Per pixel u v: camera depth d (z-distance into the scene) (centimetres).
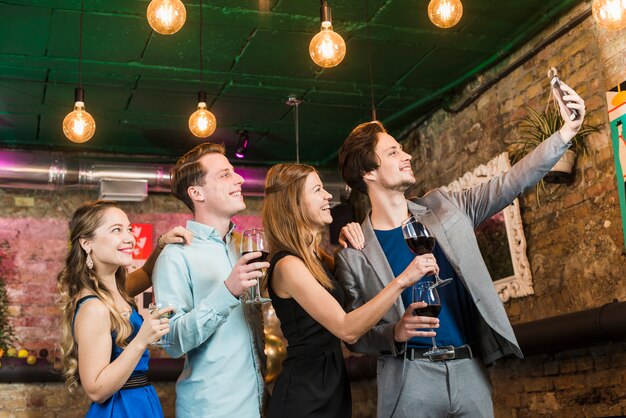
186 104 605
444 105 605
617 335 378
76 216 250
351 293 259
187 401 238
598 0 291
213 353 237
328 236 763
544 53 490
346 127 674
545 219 479
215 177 261
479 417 239
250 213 748
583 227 445
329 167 785
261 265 217
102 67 528
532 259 491
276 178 248
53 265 680
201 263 250
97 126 650
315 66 541
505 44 516
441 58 536
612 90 424
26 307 664
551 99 479
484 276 244
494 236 521
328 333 229
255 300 223
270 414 223
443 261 254
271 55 520
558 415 458
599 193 434
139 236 711
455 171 596
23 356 631
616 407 411
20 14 448
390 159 266
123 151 716
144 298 670
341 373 226
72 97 582
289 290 226
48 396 642
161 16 306
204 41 495
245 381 239
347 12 461
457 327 244
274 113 634
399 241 261
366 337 249
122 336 232
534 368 482
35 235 682
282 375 227
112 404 223
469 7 464
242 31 482
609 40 433
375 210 272
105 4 439
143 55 512
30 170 627
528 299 495
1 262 667
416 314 227
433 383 239
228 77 554
